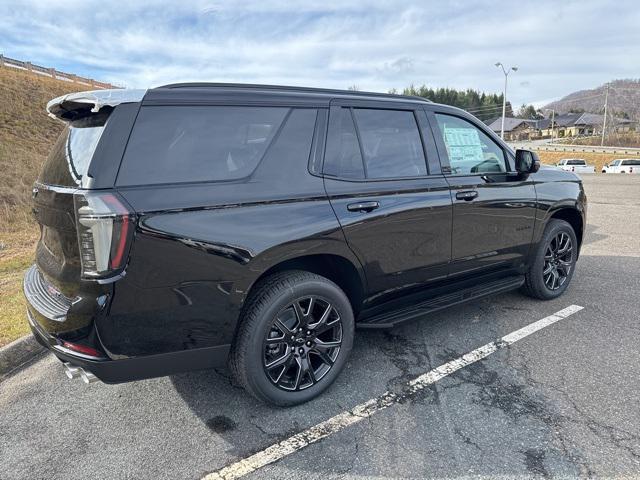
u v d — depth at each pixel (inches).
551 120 3828.7
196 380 124.8
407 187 124.0
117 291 84.9
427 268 131.4
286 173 105.0
